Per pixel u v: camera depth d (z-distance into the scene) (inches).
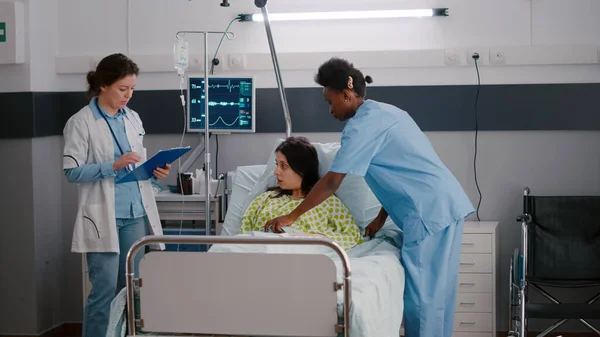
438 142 153.2
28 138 150.3
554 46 147.5
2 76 150.9
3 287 153.4
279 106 155.1
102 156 116.3
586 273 139.4
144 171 112.5
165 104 157.2
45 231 155.3
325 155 126.6
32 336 153.2
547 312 125.8
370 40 152.7
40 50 153.3
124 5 157.9
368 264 101.0
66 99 159.0
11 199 151.8
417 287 108.7
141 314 87.7
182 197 143.4
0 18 147.9
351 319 84.6
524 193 142.9
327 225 120.2
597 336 150.0
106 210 115.4
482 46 149.4
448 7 150.4
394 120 109.7
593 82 148.5
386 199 113.0
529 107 149.6
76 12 159.2
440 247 110.1
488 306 141.1
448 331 115.0
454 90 150.9
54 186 158.4
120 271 121.3
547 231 140.5
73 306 161.6
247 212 124.0
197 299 86.3
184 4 156.5
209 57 156.2
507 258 152.9
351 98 110.5
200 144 154.3
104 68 114.1
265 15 129.9
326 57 152.9
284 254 84.1
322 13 151.3
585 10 147.8
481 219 153.2
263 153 157.4
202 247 145.9
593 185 150.6
